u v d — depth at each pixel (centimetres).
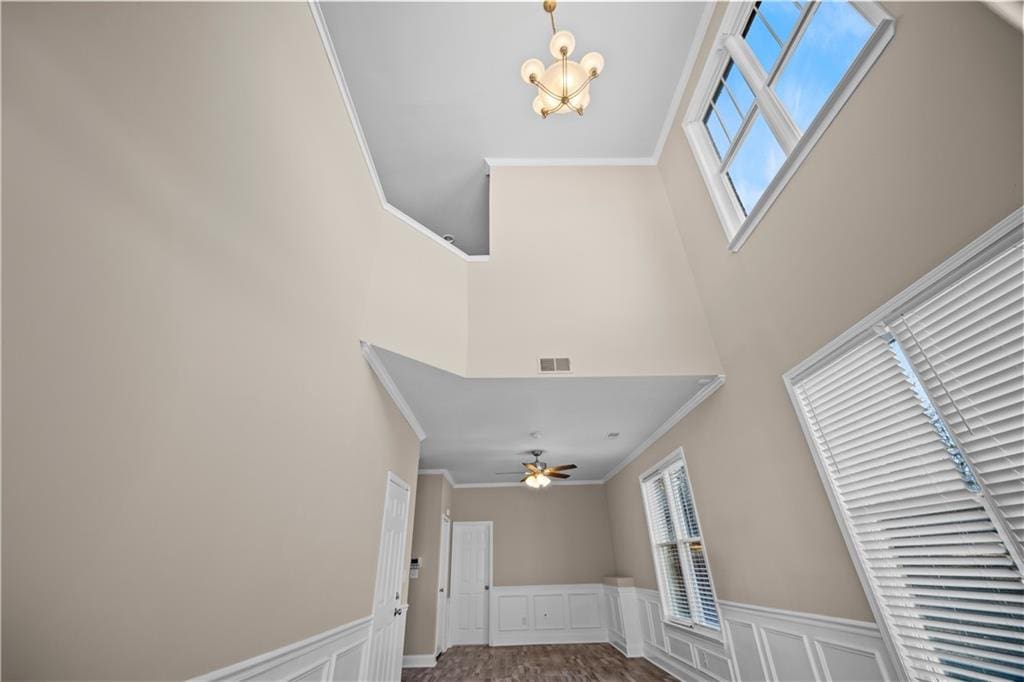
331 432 252
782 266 303
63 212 104
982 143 176
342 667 261
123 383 117
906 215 209
